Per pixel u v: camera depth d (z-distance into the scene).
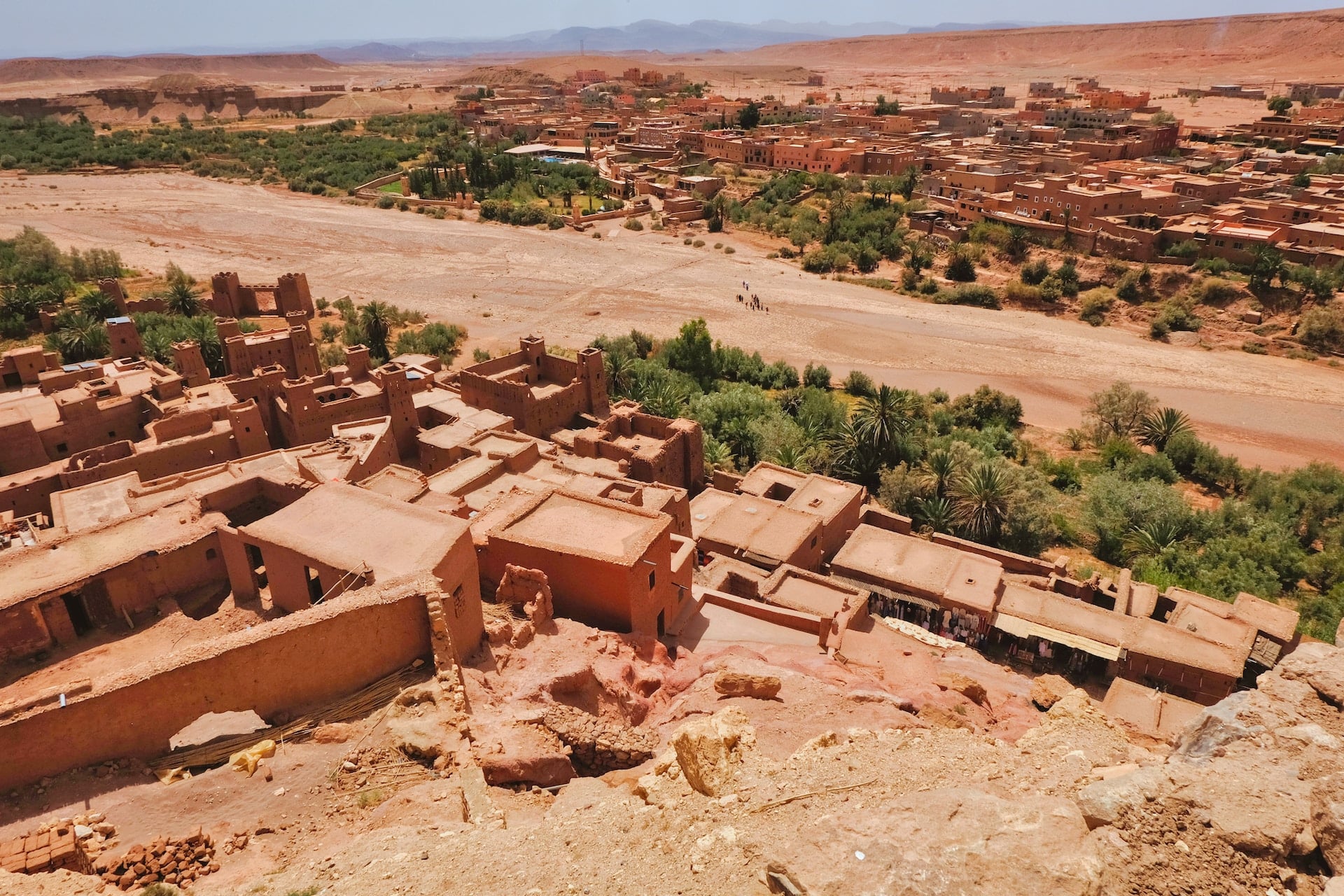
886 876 8.14
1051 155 153.00
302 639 15.11
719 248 135.25
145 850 11.91
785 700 17.73
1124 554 50.03
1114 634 33.16
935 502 51.25
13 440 46.50
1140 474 63.16
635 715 18.09
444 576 17.45
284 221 149.88
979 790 9.69
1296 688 10.47
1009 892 7.77
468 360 87.50
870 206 139.25
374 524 19.48
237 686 14.73
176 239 137.62
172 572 23.28
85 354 76.88
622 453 46.38
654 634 22.92
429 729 14.34
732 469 57.97
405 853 10.95
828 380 84.44
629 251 134.88
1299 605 43.75
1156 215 116.19
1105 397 73.50
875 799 10.42
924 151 168.38
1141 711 26.72
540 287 117.94
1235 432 75.31
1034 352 94.12
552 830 11.39
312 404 49.88
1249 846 8.24
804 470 57.78
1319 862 8.20
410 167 190.00
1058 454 70.44
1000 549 45.47
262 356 65.75
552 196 164.75
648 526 22.88
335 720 15.02
